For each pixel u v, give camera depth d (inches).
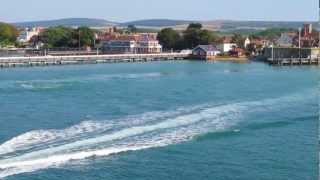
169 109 3809.1
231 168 2397.9
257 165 2443.4
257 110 3799.2
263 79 6456.7
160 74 7160.4
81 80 6127.0
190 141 2780.5
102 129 3002.0
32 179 2176.4
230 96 4640.8
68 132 2925.7
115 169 2332.7
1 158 2394.2
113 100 4387.3
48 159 2394.2
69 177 2219.5
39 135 2847.0
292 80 6279.5
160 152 2581.2
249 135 2974.9
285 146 2753.4
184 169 2365.9
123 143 2687.0
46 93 4859.7
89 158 2445.9
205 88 5349.4
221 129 3070.9
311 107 3971.5
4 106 4023.1
